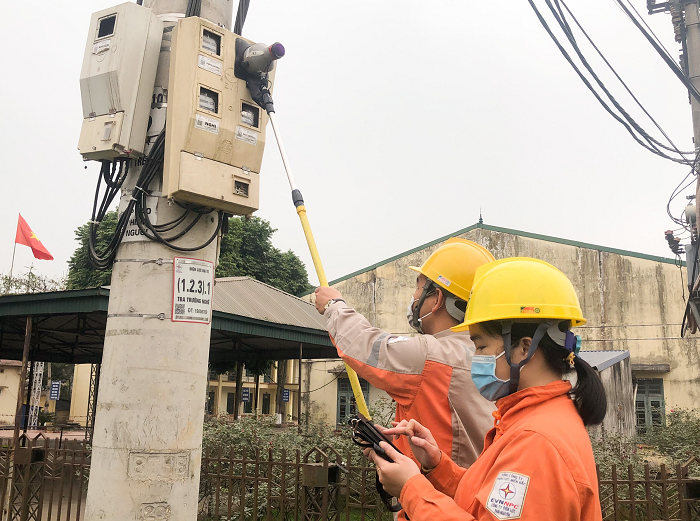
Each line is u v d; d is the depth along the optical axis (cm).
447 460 193
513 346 164
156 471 325
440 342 227
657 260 2150
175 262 348
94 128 357
